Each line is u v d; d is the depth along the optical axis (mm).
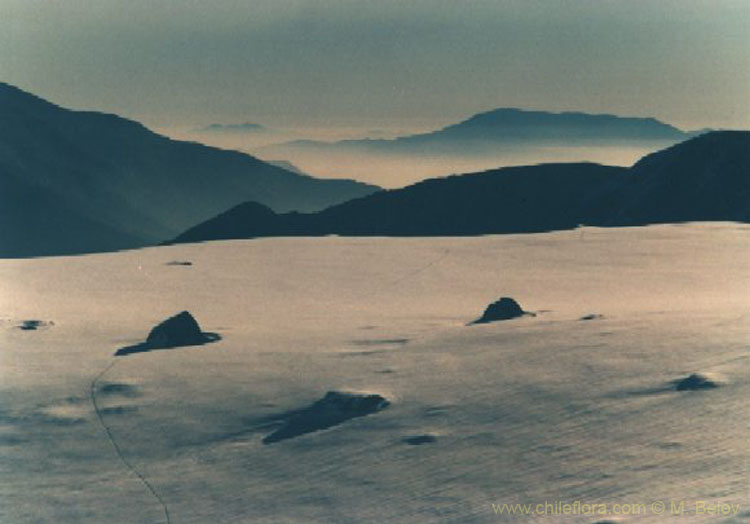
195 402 73062
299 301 123125
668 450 52094
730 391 59469
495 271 145000
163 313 114312
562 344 76312
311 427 65938
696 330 76062
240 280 142375
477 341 81938
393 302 120250
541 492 49906
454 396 67312
